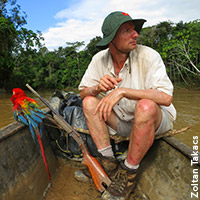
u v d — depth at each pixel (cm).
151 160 144
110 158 138
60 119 142
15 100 139
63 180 159
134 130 113
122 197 124
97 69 150
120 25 114
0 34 1338
